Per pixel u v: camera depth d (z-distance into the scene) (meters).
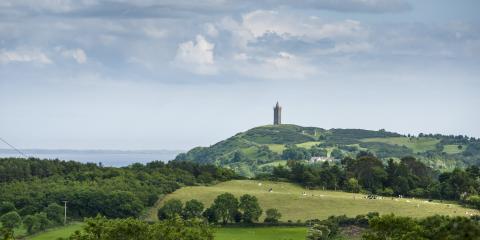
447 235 148.38
